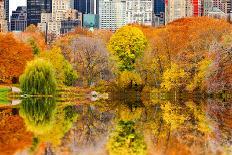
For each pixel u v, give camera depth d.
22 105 92.94
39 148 46.91
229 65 109.00
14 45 124.62
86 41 129.12
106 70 126.31
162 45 124.81
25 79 103.62
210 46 112.19
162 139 53.03
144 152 45.88
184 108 91.19
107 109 88.94
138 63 131.00
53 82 103.81
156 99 115.00
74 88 117.81
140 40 137.75
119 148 47.56
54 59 119.44
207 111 85.44
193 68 113.25
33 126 62.72
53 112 81.81
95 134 56.38
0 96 105.50
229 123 67.38
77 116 76.06
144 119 71.75
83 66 125.69
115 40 138.50
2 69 121.50
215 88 110.31
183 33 152.12
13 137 53.25
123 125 64.81
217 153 45.28
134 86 118.00
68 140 51.78
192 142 51.28
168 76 114.19
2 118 71.25
